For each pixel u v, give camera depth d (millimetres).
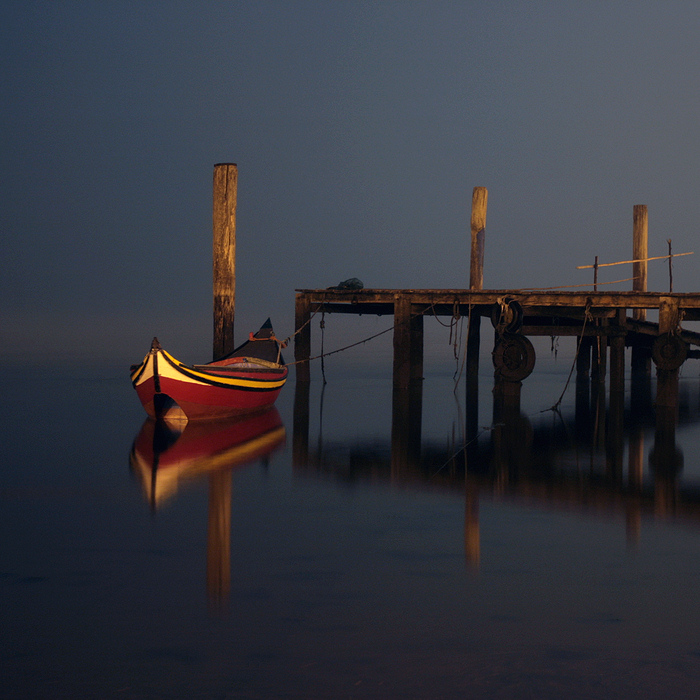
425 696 6809
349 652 7535
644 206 30781
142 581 9234
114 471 14984
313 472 15055
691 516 12047
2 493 13258
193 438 18516
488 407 23875
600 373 29516
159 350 19938
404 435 19078
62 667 7223
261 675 7113
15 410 22391
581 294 23484
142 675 7094
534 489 13758
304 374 29547
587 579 9383
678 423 20984
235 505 12648
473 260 28344
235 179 23344
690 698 6789
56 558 10000
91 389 26969
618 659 7430
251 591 8945
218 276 23562
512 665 7320
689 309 23562
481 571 9641
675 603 8695
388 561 9984
